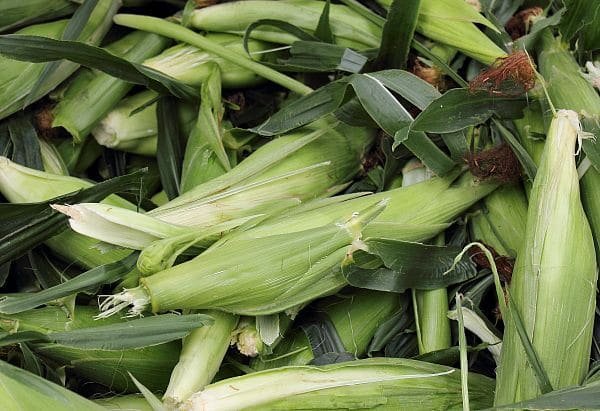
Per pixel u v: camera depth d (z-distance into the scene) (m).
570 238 1.12
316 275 1.13
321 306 1.24
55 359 1.17
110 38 1.46
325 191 1.29
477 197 1.27
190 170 1.32
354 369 1.13
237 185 1.25
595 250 1.18
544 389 1.06
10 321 1.16
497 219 1.26
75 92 1.38
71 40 1.35
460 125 1.22
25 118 1.37
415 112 1.32
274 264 1.12
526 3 1.42
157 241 1.13
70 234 1.24
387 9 1.39
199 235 1.15
